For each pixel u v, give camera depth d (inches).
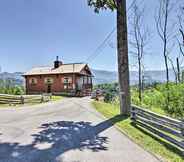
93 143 252.7
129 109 477.7
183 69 1341.0
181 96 756.6
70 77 1621.6
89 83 1947.6
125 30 485.4
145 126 340.5
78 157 204.8
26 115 471.8
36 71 1798.7
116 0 486.6
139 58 1350.9
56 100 1071.0
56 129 326.6
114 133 305.4
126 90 479.5
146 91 1213.7
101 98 1130.7
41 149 227.0
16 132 301.9
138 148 236.7
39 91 1726.1
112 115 484.1
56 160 195.8
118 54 489.7
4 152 215.9
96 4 494.0
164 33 1277.1
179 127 238.4
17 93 1251.2
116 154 215.8
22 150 222.7
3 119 410.9
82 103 847.7
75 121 402.9
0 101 723.4
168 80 1210.6
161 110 766.5
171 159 204.8
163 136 276.5
